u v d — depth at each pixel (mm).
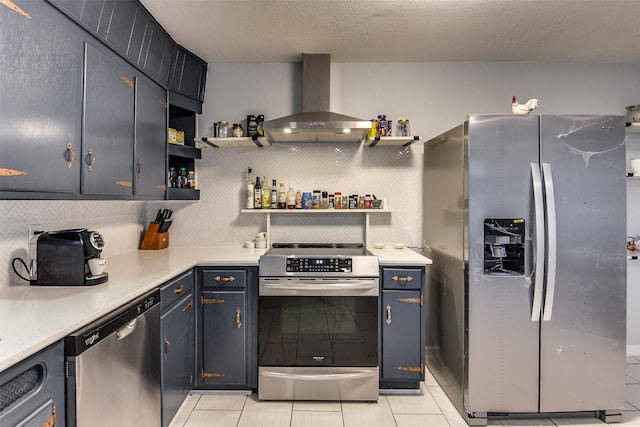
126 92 2070
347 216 3131
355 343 2438
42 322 1230
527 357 2191
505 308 2188
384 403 2430
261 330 2441
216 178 3127
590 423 2227
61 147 1536
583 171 2168
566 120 2158
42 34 1421
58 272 1730
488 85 3086
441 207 2641
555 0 2127
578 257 2176
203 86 3029
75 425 1217
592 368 2197
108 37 1870
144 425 1708
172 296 2121
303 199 2994
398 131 3068
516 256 2254
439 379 2688
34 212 1897
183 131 3012
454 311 2395
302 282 2424
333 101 3090
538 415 2289
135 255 2676
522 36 2594
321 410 2338
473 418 2201
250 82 3074
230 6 2180
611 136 2168
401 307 2488
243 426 2156
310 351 2434
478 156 2174
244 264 2477
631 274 3162
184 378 2307
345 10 2236
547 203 2109
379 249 2920
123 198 2045
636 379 2742
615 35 2580
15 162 1292
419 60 3045
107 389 1393
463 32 2531
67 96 1572
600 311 2189
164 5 2154
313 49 2805
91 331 1292
